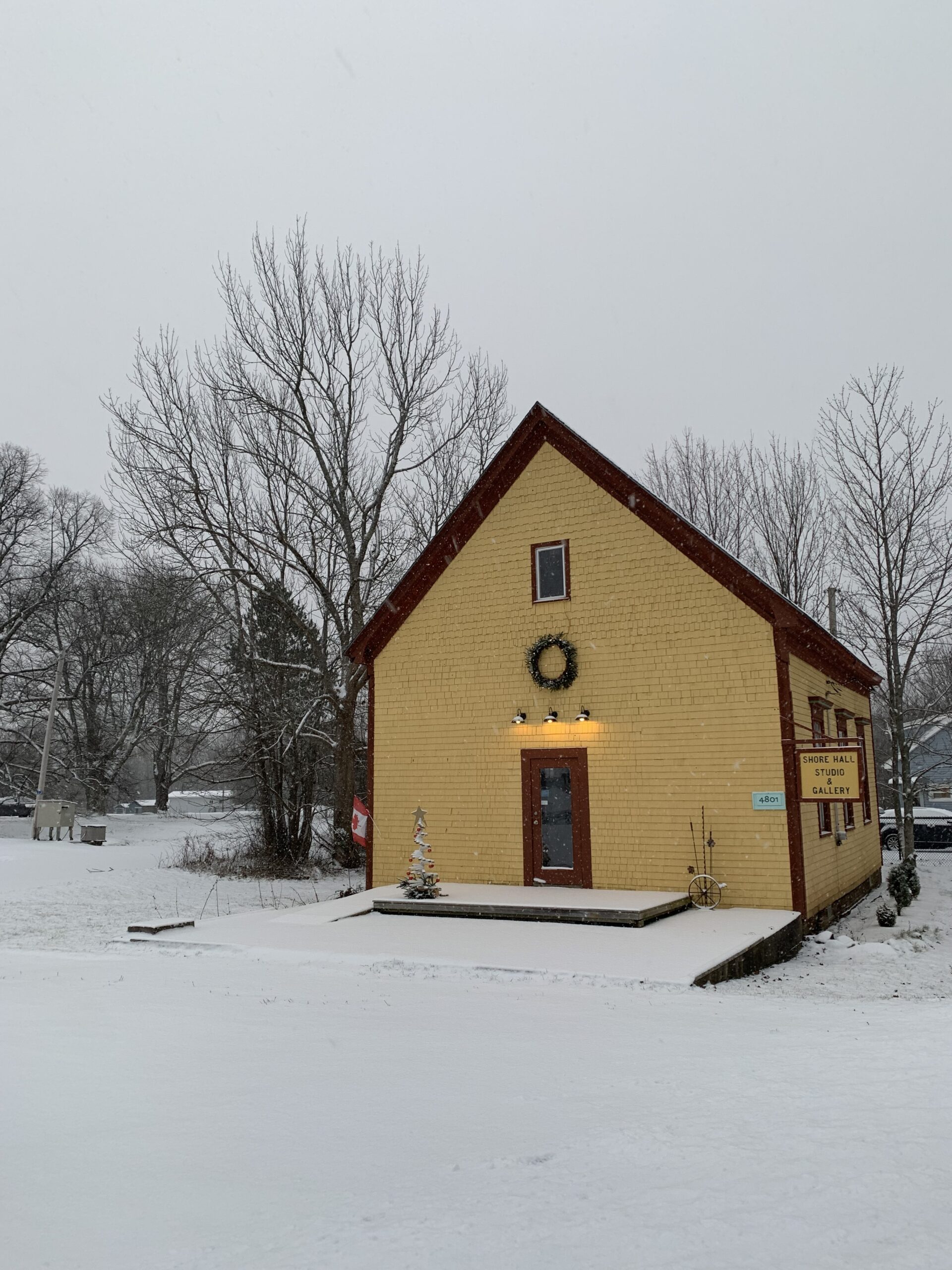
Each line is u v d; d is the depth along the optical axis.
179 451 25.12
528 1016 7.48
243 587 26.19
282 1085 5.35
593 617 15.73
